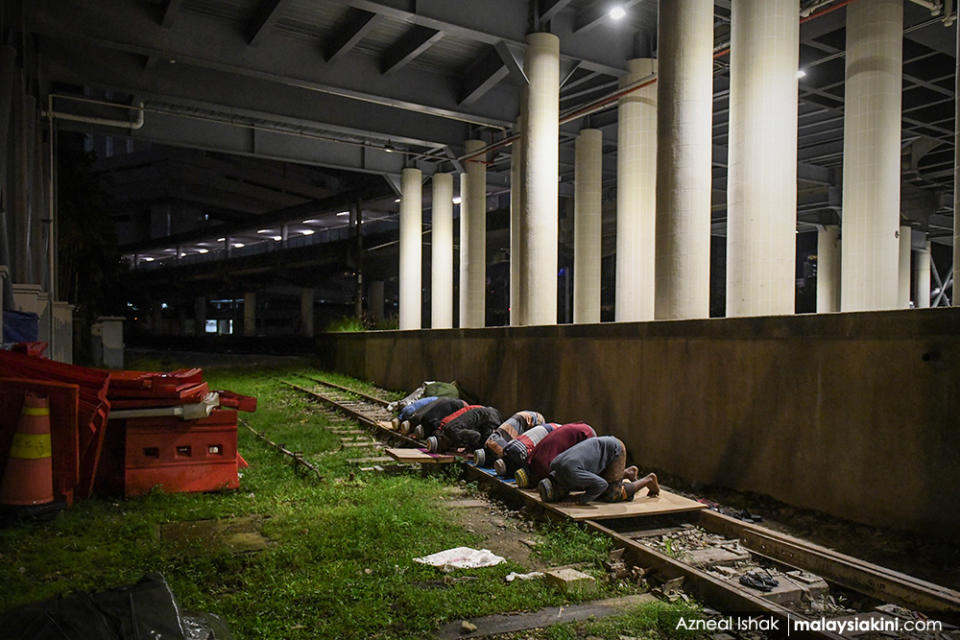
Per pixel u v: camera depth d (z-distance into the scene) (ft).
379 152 102.78
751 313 35.32
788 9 35.47
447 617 14.93
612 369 33.40
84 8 59.36
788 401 23.88
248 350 173.06
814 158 98.78
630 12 61.87
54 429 23.12
